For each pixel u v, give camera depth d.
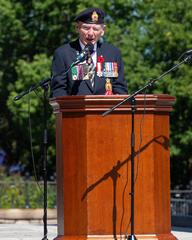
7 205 48.16
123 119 16.64
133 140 16.47
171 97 17.00
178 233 28.77
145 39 61.16
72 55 18.06
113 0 65.81
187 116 59.44
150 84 16.67
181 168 64.62
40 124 62.84
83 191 16.69
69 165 16.84
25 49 70.50
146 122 16.73
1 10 68.50
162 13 60.12
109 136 16.64
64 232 16.88
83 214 16.67
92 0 63.72
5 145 75.25
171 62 59.62
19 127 67.75
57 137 17.42
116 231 16.59
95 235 16.59
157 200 16.84
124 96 16.59
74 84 17.81
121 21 65.38
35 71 62.47
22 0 68.75
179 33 58.81
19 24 68.50
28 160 73.56
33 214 44.09
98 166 16.64
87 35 17.95
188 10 59.47
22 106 62.38
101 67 17.92
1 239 25.72
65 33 67.12
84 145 16.69
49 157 66.00
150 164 16.75
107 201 16.61
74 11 65.38
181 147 60.00
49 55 68.50
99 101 16.61
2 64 71.25
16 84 63.28
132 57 60.75
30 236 27.41
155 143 16.83
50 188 48.38
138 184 16.69
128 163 16.64
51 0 65.62
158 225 16.86
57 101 16.91
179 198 43.50
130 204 16.61
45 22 68.00
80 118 16.73
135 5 65.94
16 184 48.69
